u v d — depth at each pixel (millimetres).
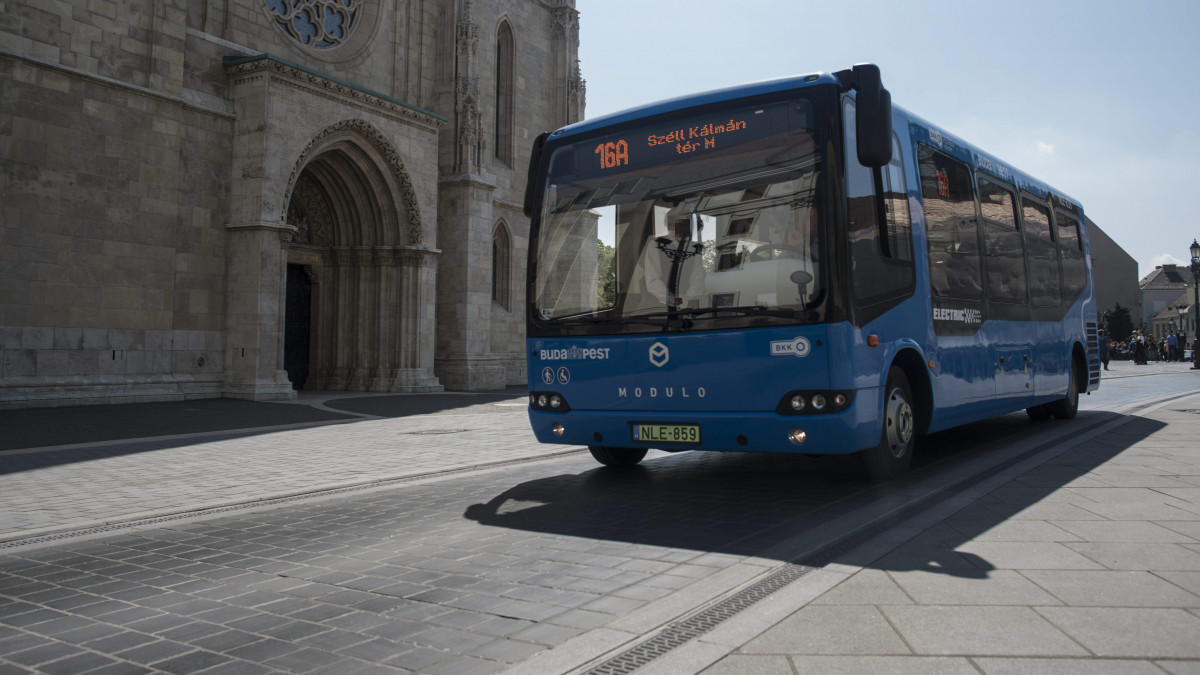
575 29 35531
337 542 5730
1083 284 14195
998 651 3250
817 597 4055
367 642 3625
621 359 7328
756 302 6734
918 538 5324
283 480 8602
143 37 19234
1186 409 15031
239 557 5332
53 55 17562
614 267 7539
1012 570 4484
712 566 4812
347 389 25062
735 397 6746
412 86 26875
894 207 7676
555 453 10672
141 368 18984
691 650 3338
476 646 3537
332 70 24266
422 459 10172
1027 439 10836
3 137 16766
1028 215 11695
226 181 20750
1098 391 21562
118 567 5109
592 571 4781
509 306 32531
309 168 24250
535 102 34125
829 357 6430
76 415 15617
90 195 18125
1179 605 3809
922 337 7926
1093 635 3420
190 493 7832
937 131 9070
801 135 6820
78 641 3707
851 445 6574
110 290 18453
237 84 20828
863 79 6457
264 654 3492
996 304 10062
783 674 3047
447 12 28703
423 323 25406
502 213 32188
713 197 7129
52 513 6871
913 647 3316
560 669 3186
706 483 7961
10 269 16859
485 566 4953
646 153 7566
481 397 22812
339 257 25312
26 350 17078
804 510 6434
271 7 22906
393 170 24562
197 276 20109
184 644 3643
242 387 20250
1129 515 5863
